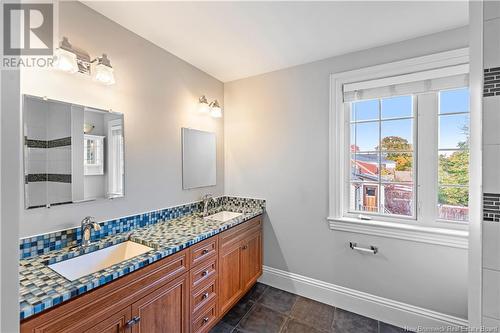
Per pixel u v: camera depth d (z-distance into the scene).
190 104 2.27
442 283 1.72
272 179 2.46
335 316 1.98
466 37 1.64
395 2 1.42
